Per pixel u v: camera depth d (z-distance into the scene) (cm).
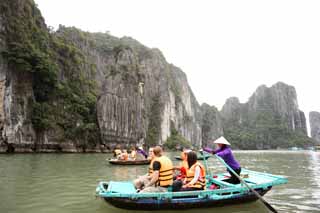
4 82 3284
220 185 721
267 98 17050
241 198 655
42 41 4247
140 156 2408
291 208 644
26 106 3597
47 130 3800
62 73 4797
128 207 605
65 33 6494
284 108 16288
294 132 15400
